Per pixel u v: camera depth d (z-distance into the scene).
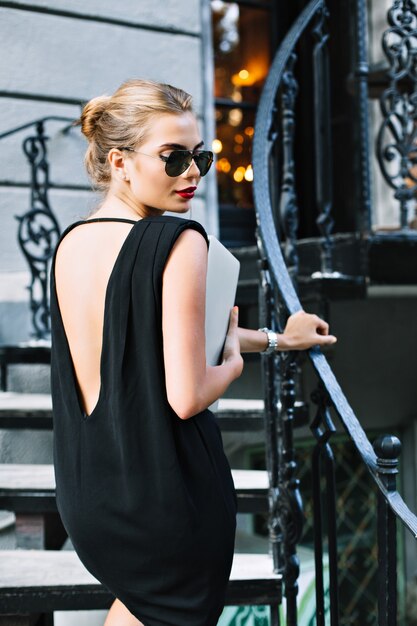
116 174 1.52
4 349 3.01
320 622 2.07
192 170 1.51
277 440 2.19
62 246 1.53
